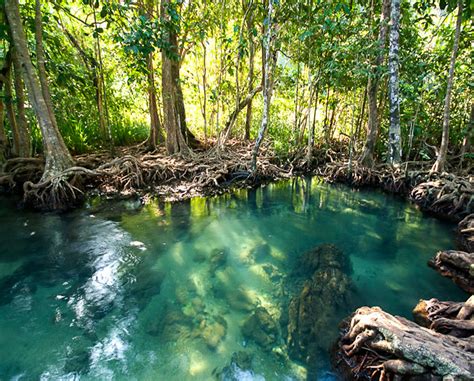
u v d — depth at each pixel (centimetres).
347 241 548
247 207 729
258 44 1084
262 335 311
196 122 1752
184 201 745
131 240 522
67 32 877
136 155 1057
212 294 383
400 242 542
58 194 650
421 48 828
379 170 894
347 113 1354
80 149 1040
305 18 880
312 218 666
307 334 306
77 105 1091
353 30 756
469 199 618
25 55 627
